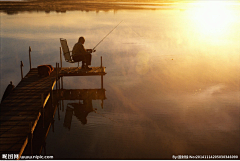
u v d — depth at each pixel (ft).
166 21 104.27
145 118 27.07
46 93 29.30
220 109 28.71
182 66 45.57
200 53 54.85
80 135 24.00
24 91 29.81
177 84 36.86
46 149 21.80
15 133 21.09
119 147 22.00
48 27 86.12
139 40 67.72
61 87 36.58
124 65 46.26
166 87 35.78
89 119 27.17
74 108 30.19
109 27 87.20
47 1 207.72
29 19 105.19
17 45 61.05
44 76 34.35
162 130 24.63
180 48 59.47
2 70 43.47
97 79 39.91
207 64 46.70
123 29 83.92
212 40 69.00
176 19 110.63
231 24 98.63
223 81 37.81
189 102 30.71
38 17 112.06
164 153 21.15
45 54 53.36
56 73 33.17
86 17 112.68
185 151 21.36
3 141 19.99
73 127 25.61
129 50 57.11
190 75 40.70
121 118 27.20
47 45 61.00
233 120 26.32
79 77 41.32
